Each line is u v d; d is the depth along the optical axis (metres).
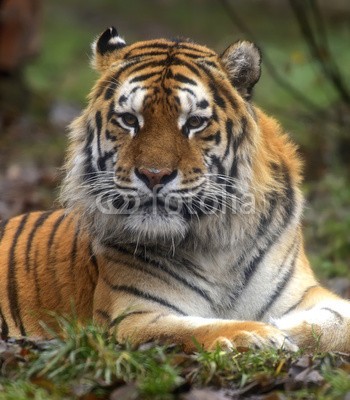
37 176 20.03
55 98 29.20
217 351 9.09
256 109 11.29
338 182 19.19
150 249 10.52
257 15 45.50
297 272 11.05
